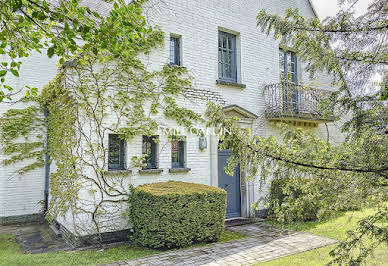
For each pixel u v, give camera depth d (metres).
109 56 6.27
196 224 5.98
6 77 8.44
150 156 7.27
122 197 6.57
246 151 3.23
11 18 3.96
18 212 8.45
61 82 6.92
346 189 2.89
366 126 2.83
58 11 3.61
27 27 4.20
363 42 3.10
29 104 8.75
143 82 7.06
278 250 5.65
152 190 6.00
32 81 8.86
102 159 6.46
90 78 6.47
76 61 6.21
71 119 6.29
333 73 3.40
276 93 9.37
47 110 8.89
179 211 5.78
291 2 10.30
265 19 3.79
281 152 3.07
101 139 6.45
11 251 5.83
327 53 3.31
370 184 2.84
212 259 5.17
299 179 3.05
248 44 9.16
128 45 4.40
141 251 5.66
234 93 8.68
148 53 7.15
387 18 2.99
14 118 8.52
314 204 3.05
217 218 6.27
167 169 7.33
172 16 7.71
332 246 5.79
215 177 8.09
